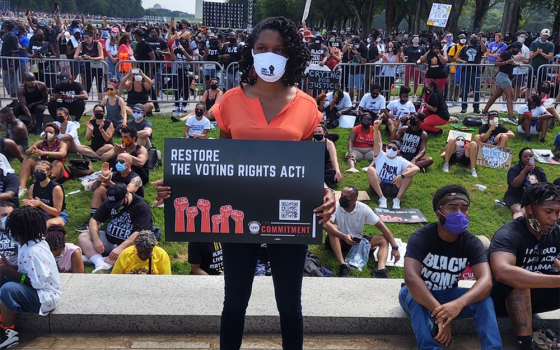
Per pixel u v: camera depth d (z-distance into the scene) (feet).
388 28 171.12
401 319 13.75
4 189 26.16
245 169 9.15
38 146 31.71
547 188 13.08
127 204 23.70
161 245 25.14
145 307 13.70
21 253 13.53
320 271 22.38
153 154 33.53
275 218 9.22
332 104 43.11
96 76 46.93
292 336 10.00
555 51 71.20
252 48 9.06
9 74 44.68
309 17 279.69
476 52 52.75
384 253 24.63
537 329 14.03
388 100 48.75
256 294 14.40
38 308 13.34
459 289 13.26
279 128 9.09
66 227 26.35
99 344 13.14
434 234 13.15
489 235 27.71
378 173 31.19
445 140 40.29
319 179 9.12
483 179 34.22
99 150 34.60
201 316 13.46
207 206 9.27
